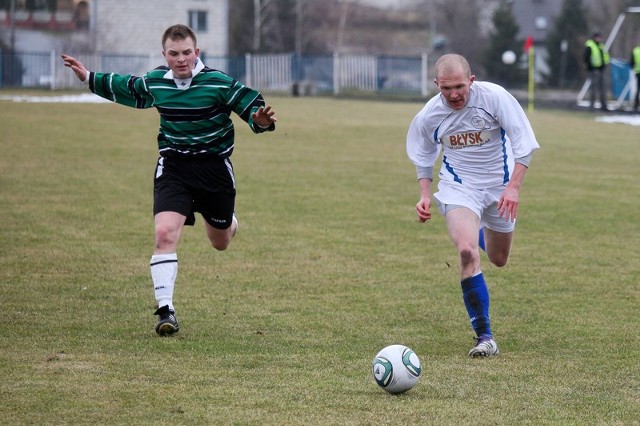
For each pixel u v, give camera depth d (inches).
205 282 960.3
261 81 5374.0
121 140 2379.4
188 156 764.6
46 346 695.1
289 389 589.6
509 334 764.0
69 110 3270.2
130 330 755.4
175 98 752.3
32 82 5147.6
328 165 2031.3
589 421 532.4
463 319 816.3
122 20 6702.8
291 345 715.4
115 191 1588.3
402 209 1482.5
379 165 2047.2
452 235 731.4
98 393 571.5
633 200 1592.0
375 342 731.4
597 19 7180.1
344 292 922.1
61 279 953.5
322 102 4274.1
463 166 751.7
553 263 1081.4
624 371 648.4
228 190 784.9
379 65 5280.5
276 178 1812.3
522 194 1654.8
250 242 1191.6
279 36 7317.9
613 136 2773.1
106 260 1057.5
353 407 551.8
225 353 685.9
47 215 1344.7
